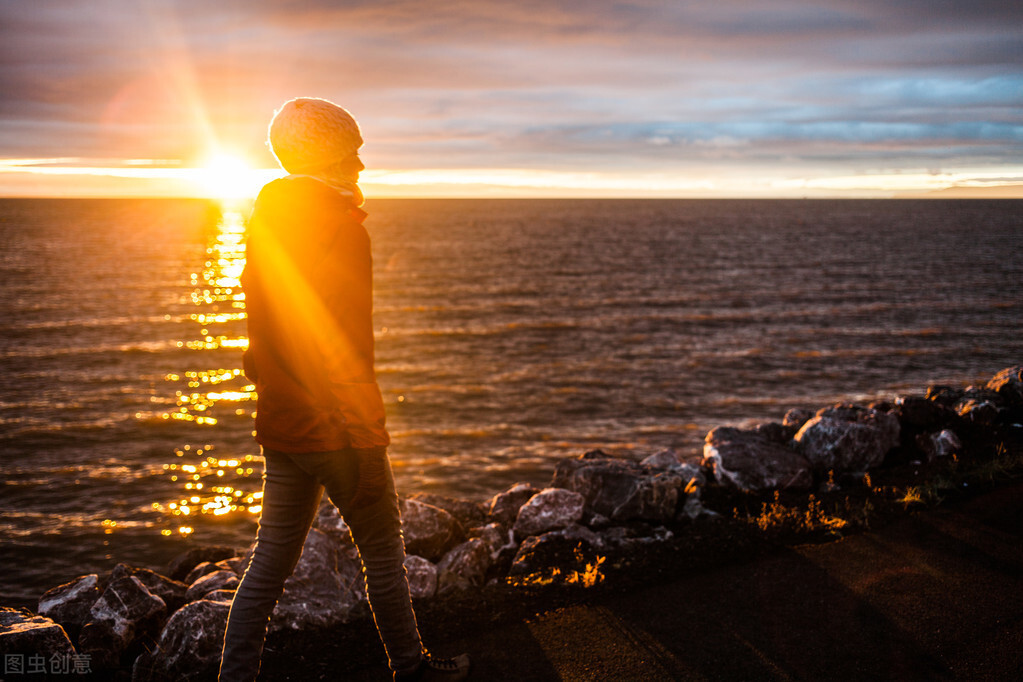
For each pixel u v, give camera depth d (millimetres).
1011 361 30453
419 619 2893
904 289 58062
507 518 4988
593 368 30266
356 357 1811
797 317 43938
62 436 21438
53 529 14703
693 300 52812
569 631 2738
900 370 29062
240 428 22531
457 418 23000
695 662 2475
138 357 33938
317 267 1790
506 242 121125
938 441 5230
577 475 4938
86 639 3232
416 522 4105
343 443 1907
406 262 85500
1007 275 68562
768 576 3137
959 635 2576
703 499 4789
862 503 4074
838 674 2369
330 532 3912
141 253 98188
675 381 27719
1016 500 3887
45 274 70125
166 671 2826
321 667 2580
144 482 17656
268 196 1902
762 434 5746
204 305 52062
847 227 168875
